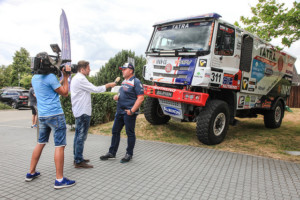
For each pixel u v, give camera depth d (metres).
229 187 3.64
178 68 6.10
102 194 3.31
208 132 5.95
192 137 7.02
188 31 6.18
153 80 6.62
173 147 5.91
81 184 3.62
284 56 9.33
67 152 5.29
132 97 4.63
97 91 4.30
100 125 8.56
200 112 6.14
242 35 6.73
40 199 3.12
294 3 7.34
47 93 3.53
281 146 6.28
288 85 9.90
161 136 7.03
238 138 7.16
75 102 4.20
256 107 7.92
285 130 8.62
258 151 5.77
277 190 3.56
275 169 4.47
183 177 4.00
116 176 3.96
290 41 7.59
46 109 3.48
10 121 11.32
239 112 7.65
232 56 6.39
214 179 3.94
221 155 5.33
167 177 3.98
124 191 3.42
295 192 3.50
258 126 9.45
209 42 5.66
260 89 7.90
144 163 4.66
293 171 4.38
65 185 3.48
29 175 3.66
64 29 11.30
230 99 6.79
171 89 6.09
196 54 5.73
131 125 4.68
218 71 5.91
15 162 4.54
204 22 5.94
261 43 7.68
